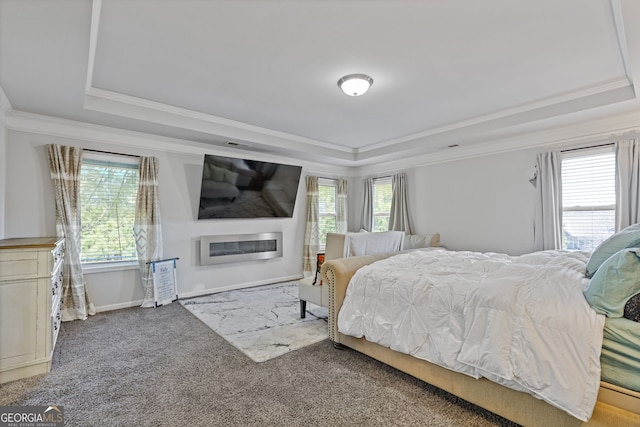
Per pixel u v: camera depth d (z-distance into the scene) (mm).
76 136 3408
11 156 3047
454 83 2850
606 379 1280
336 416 1666
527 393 1446
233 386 1971
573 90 3006
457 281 1890
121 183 3773
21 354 2066
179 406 1761
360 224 6270
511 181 4082
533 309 1469
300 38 2119
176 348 2553
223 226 4672
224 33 2053
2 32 1756
